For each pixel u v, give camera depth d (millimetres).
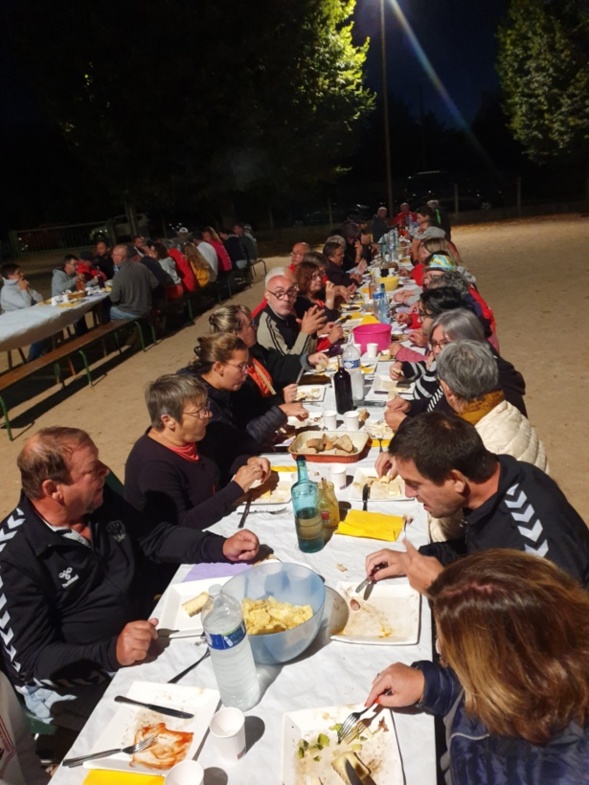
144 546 2211
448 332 2928
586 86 18172
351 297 6785
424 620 1721
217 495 2359
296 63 18125
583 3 17203
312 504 2133
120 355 8656
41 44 16609
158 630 1803
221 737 1318
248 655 1487
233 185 19359
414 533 2121
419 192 24016
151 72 16609
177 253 10367
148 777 1354
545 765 1017
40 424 6141
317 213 23656
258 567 1845
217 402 3053
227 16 16547
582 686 981
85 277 10359
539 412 5008
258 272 15883
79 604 2020
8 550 1858
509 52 21016
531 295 9312
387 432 2912
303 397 3512
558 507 1735
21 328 6773
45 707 2012
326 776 1304
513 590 1030
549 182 22781
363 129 31734
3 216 29656
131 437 5520
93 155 18266
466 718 1200
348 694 1501
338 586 1881
